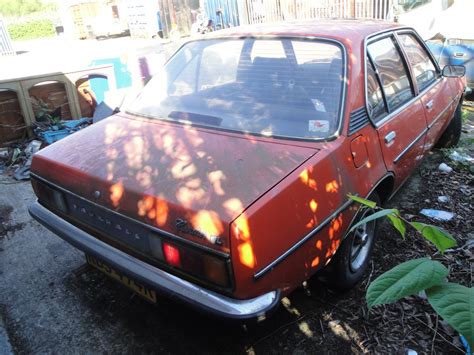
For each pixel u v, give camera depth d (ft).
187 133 9.11
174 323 9.40
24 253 12.26
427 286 4.30
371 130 9.37
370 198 9.56
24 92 19.75
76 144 9.49
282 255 7.04
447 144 17.15
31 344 9.03
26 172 17.39
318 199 7.68
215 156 8.06
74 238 8.64
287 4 45.42
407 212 13.19
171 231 6.97
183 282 7.02
